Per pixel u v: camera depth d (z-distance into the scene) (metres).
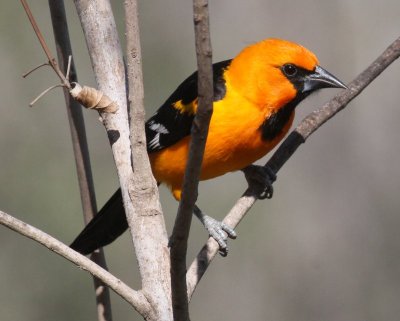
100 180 12.47
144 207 5.40
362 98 13.15
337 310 12.85
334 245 13.12
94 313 11.82
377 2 12.86
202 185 13.09
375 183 13.06
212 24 13.51
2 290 11.81
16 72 12.63
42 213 12.02
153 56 12.98
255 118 7.24
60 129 12.55
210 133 7.16
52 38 12.74
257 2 13.45
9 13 12.66
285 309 13.02
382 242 12.94
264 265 13.14
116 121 5.77
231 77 7.36
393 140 13.05
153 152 7.71
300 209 13.28
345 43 12.95
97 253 6.94
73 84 5.62
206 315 13.04
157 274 5.23
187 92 7.60
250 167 7.57
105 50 6.00
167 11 13.18
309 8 13.14
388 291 12.88
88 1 6.07
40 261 11.90
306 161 13.34
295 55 7.29
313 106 13.09
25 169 12.25
